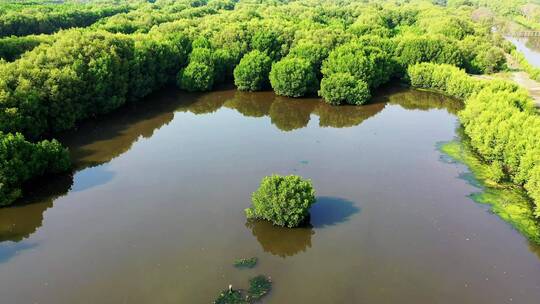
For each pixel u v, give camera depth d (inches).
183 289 1653.5
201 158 2751.0
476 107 3009.4
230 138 3097.9
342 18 6702.8
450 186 2426.2
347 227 2050.9
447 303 1614.2
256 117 3567.9
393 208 2210.9
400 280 1723.7
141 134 3127.5
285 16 6028.5
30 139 2709.2
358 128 3319.4
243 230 2018.9
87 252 1851.6
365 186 2421.3
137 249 1873.8
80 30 3720.5
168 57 4037.9
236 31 4490.7
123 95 3469.5
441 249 1905.8
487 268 1797.5
